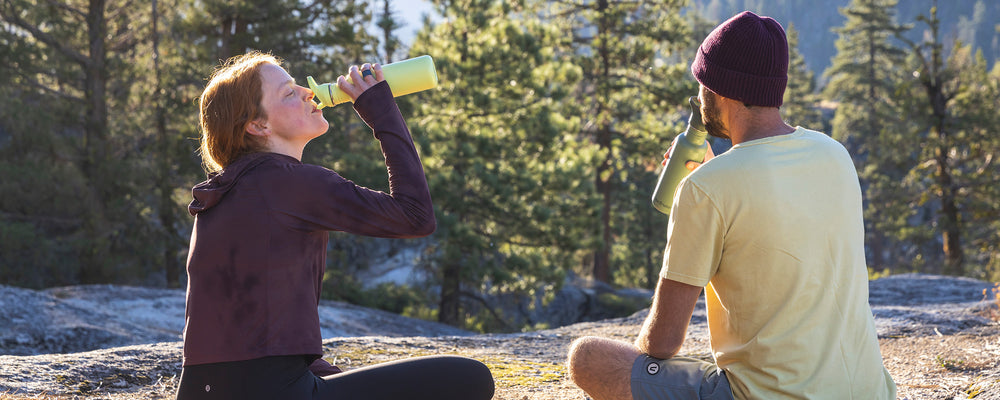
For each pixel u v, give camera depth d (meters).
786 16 176.88
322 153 18.34
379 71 1.88
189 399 1.69
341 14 19.84
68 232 17.31
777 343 1.72
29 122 16.12
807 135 1.76
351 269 22.69
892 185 28.14
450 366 1.88
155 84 17.88
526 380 3.57
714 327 1.87
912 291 7.38
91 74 17.75
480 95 15.66
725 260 1.74
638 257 37.25
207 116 1.83
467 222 16.80
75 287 9.44
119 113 18.08
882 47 58.12
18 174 15.74
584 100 24.50
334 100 1.87
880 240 43.44
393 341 4.56
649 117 23.66
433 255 16.81
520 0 19.16
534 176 16.09
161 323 8.41
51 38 18.05
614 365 2.01
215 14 17.77
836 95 61.75
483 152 15.93
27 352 6.43
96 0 18.11
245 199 1.69
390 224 1.73
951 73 23.56
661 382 1.92
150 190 17.80
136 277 17.52
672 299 1.76
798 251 1.68
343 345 4.35
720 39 1.74
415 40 17.44
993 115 22.69
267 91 1.80
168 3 19.16
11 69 17.36
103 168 16.67
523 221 15.86
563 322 21.03
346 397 1.75
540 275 16.19
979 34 151.62
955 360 3.64
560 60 19.50
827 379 1.70
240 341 1.65
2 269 15.14
